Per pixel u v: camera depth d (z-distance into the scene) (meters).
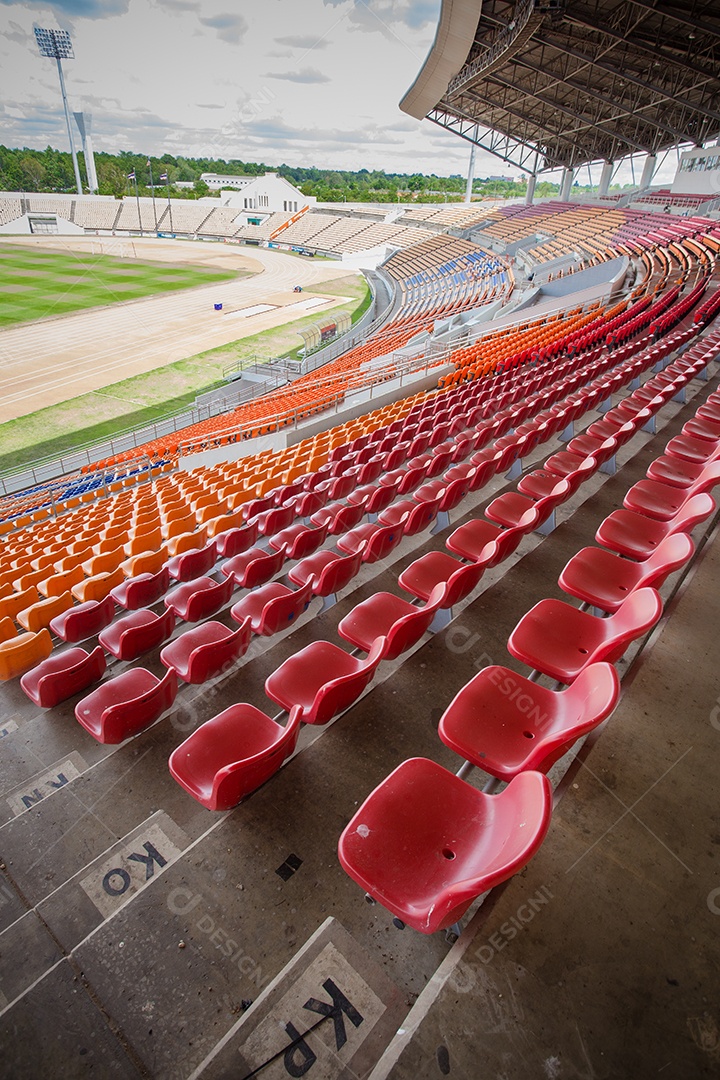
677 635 3.55
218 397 23.36
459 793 2.34
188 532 7.42
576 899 2.17
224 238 76.12
